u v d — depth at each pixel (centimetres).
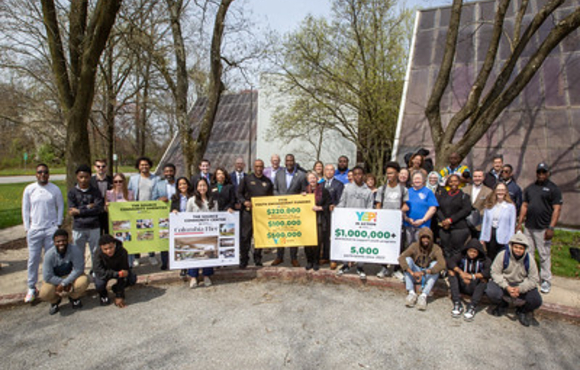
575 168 931
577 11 605
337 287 594
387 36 1481
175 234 580
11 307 517
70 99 855
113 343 418
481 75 703
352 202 627
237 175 817
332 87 1517
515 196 616
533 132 1016
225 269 644
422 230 529
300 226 629
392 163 612
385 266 616
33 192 528
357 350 406
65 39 1173
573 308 500
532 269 472
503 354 404
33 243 521
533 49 1126
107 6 712
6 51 1208
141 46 1014
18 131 1662
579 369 378
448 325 469
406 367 376
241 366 374
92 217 572
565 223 892
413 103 1200
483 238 567
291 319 479
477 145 1059
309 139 1702
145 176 668
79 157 809
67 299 543
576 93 1012
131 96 1488
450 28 749
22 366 373
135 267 670
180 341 422
